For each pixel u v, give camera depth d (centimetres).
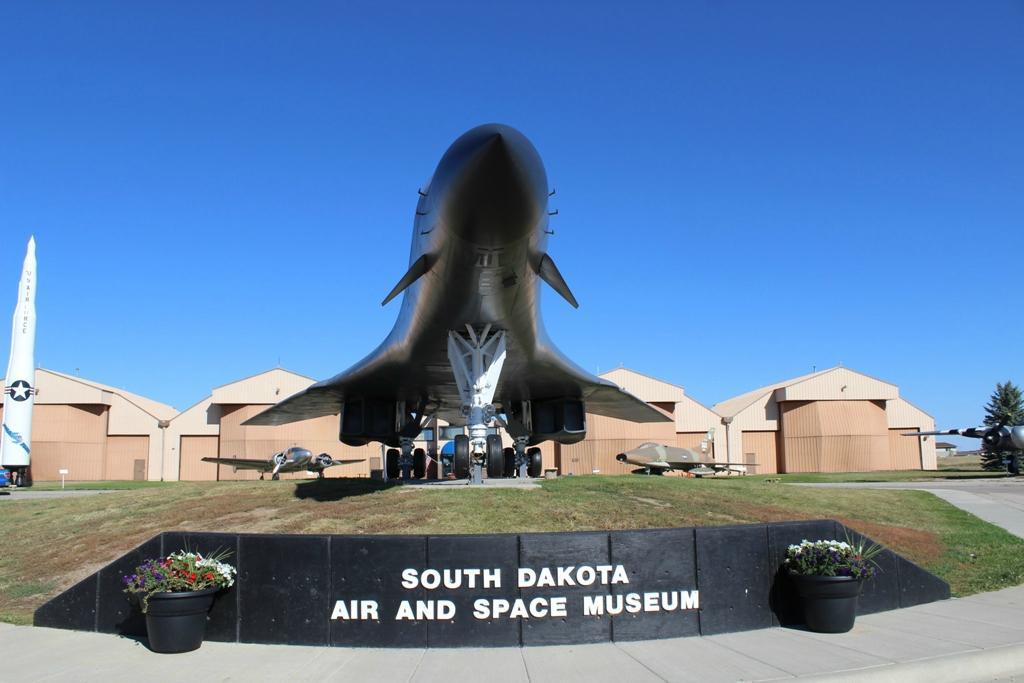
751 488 1532
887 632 656
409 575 634
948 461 8669
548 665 564
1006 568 977
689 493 1332
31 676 559
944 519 1386
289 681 534
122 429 4516
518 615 629
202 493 1516
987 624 686
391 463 1925
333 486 1427
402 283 1132
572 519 1072
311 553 648
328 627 636
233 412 4384
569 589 636
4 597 936
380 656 598
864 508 1434
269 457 4272
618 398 1962
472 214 941
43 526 1383
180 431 4462
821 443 4478
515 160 866
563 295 1177
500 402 1905
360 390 1714
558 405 1822
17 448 3622
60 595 732
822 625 657
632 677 529
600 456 4316
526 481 1355
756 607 677
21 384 3656
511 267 1067
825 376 4553
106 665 584
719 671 539
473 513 1084
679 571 657
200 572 630
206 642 651
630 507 1147
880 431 4534
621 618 639
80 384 4447
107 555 1088
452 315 1237
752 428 4597
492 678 531
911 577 780
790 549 684
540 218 980
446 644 625
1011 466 3366
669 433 4416
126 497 1608
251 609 650
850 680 521
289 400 1927
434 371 1545
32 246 3759
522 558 636
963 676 549
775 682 509
